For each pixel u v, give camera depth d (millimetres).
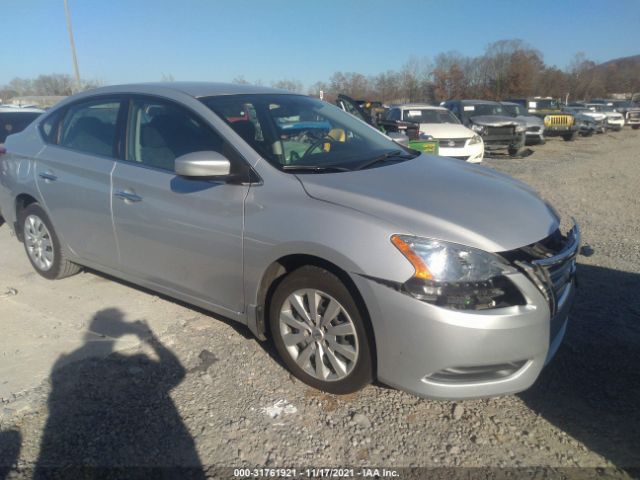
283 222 2908
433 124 12688
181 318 3971
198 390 3088
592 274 4918
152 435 2717
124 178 3697
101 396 3025
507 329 2508
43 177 4332
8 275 4910
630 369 3330
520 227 2756
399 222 2645
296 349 3125
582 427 2807
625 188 9727
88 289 4539
